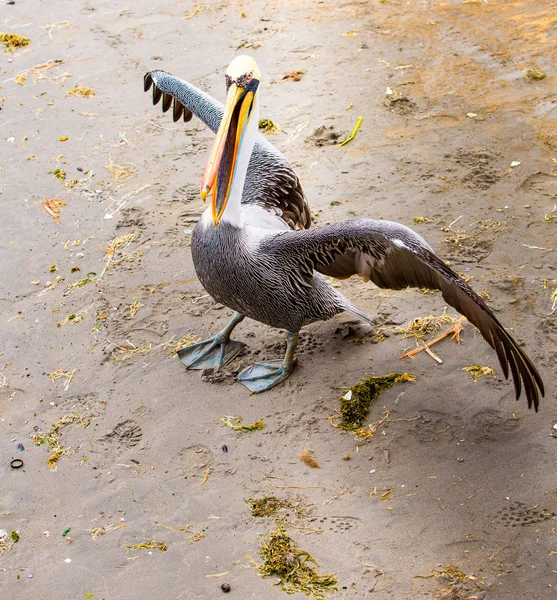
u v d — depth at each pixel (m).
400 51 10.41
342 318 6.72
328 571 4.82
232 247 5.76
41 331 6.86
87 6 12.19
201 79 10.09
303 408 5.97
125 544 5.11
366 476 5.41
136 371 6.44
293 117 9.33
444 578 4.71
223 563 4.93
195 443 5.79
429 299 6.80
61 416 6.09
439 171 8.27
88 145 9.21
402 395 5.97
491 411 5.78
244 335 6.71
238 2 11.98
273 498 5.32
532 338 6.30
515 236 7.35
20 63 10.83
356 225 5.39
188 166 8.76
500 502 5.14
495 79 9.67
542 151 8.41
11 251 7.79
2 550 5.14
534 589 4.60
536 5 11.16
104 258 7.61
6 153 9.18
